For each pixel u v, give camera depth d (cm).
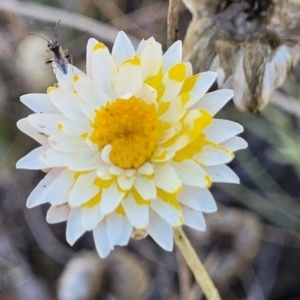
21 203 24
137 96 15
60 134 15
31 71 22
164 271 22
